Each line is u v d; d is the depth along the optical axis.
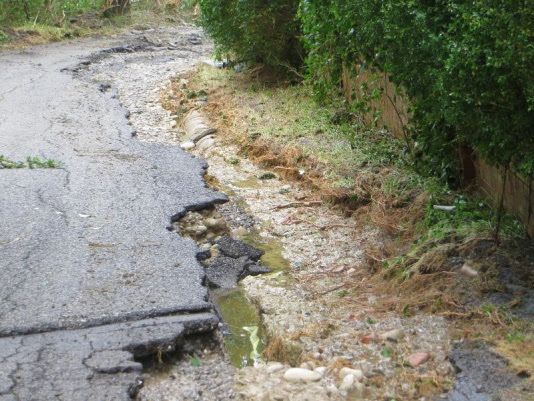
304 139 10.00
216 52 14.91
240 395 4.45
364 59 8.87
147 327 5.07
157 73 17.33
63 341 4.86
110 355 4.70
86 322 5.10
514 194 6.27
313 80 11.95
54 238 6.62
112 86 15.58
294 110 11.49
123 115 12.61
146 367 4.84
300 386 4.48
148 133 11.88
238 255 6.98
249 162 10.10
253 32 13.51
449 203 6.98
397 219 7.21
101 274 5.89
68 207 7.48
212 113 12.55
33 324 5.04
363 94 9.92
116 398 4.29
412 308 5.37
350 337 5.02
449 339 4.84
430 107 6.88
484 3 5.05
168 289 5.67
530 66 4.86
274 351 5.14
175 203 7.88
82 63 18.20
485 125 5.33
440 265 5.73
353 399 4.33
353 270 6.53
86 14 26.59
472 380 4.36
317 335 5.14
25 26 22.95
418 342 4.87
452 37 5.80
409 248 6.52
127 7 27.88
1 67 17.17
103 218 7.23
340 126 10.39
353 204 7.97
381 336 4.96
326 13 9.27
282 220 7.91
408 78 6.77
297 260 6.93
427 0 6.58
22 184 8.17
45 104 13.07
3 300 5.37
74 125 11.53
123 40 23.06
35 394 4.27
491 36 5.01
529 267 5.57
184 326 5.10
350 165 8.69
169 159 9.74
